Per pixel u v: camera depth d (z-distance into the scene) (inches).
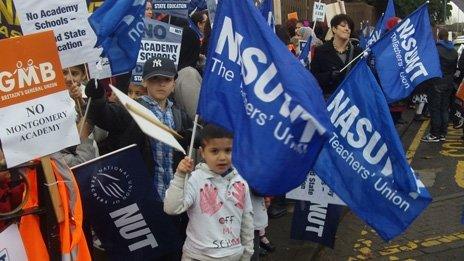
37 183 101.0
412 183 140.4
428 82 371.2
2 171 99.3
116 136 147.2
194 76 167.6
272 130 102.0
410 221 141.8
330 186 144.9
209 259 123.9
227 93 110.6
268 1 163.2
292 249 191.0
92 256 133.8
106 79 172.1
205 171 126.6
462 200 252.5
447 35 374.9
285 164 100.9
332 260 188.5
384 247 200.1
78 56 138.9
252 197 148.1
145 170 126.0
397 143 141.5
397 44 196.7
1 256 96.4
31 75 95.3
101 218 125.0
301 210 171.0
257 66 105.6
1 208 100.3
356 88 144.8
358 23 896.9
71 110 99.8
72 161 132.3
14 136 93.9
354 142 144.9
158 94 142.1
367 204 144.8
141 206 126.2
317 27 430.0
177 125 147.6
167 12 203.3
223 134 123.0
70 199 105.1
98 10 138.0
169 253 133.5
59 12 135.1
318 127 98.3
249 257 131.7
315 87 102.7
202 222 124.3
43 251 101.3
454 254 192.4
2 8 152.8
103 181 123.4
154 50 173.8
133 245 128.1
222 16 111.4
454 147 365.1
